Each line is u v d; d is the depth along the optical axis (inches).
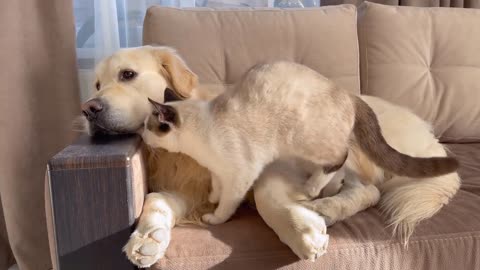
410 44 76.9
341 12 75.9
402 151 56.4
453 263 43.9
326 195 49.4
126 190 39.7
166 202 46.8
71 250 40.3
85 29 88.2
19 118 79.1
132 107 49.9
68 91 81.8
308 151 42.8
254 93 43.0
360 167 52.4
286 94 42.2
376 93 76.1
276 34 72.9
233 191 44.8
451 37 77.9
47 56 79.7
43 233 85.2
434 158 46.4
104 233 40.2
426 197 47.9
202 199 51.4
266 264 41.6
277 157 44.8
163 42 70.1
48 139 82.5
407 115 61.6
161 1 89.6
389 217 46.9
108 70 52.7
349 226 45.1
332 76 73.6
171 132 44.8
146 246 38.8
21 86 78.4
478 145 76.7
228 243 42.7
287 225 41.5
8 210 82.4
